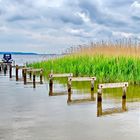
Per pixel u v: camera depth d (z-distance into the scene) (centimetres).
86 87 3366
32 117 1841
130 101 2406
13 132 1501
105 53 4416
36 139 1385
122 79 3472
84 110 2056
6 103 2353
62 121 1734
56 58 5759
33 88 3400
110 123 1681
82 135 1450
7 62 7044
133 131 1518
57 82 4012
